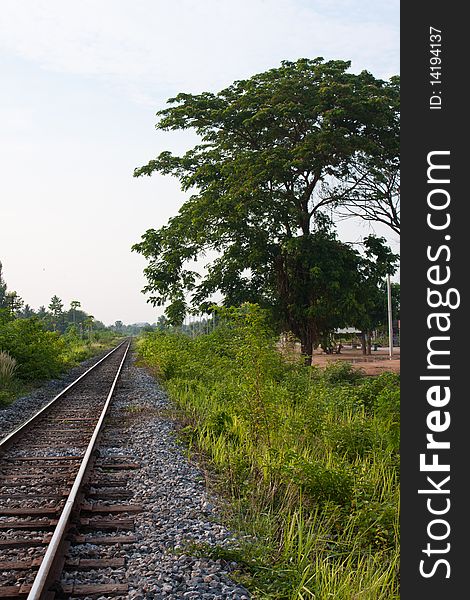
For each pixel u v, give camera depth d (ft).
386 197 86.48
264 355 35.09
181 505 26.21
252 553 20.68
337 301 82.48
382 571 20.62
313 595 17.88
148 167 97.66
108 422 47.67
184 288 94.73
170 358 85.25
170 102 95.91
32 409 57.93
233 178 86.69
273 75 91.86
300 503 24.81
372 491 26.02
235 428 39.32
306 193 89.61
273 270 91.86
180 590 18.13
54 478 30.66
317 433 36.29
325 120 82.43
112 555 20.53
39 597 16.28
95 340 292.40
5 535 22.50
